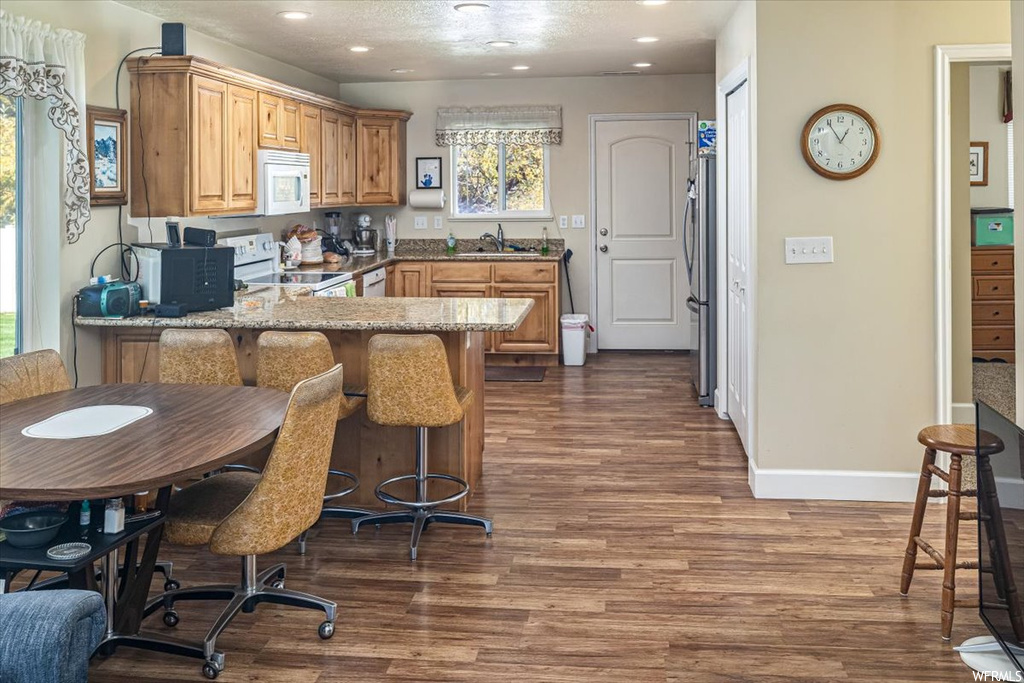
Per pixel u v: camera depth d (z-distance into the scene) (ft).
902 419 14.26
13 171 13.44
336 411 9.73
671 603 10.74
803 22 13.85
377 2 15.70
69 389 11.43
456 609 10.63
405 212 27.71
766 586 11.20
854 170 13.88
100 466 8.10
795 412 14.43
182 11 16.08
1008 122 26.17
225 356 12.45
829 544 12.56
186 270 14.19
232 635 10.02
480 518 13.07
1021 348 9.41
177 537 9.41
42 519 8.69
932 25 13.67
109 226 14.97
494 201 27.68
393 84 27.22
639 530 13.19
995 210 25.66
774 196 14.14
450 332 13.82
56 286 13.73
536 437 18.47
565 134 27.12
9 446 8.72
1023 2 9.08
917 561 11.87
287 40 19.34
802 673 9.09
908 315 14.08
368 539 12.96
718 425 19.30
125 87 15.31
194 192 15.51
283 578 11.24
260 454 13.76
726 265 19.62
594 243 27.53
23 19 12.55
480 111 26.99
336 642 9.84
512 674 9.11
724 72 18.58
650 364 26.12
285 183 19.17
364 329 13.07
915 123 13.82
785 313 14.28
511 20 17.57
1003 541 8.13
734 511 13.97
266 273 20.98
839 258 14.10
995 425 8.27
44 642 5.65
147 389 11.30
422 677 9.07
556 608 10.64
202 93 15.75
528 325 25.76
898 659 9.36
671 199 27.14
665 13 17.01
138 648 9.69
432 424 12.50
